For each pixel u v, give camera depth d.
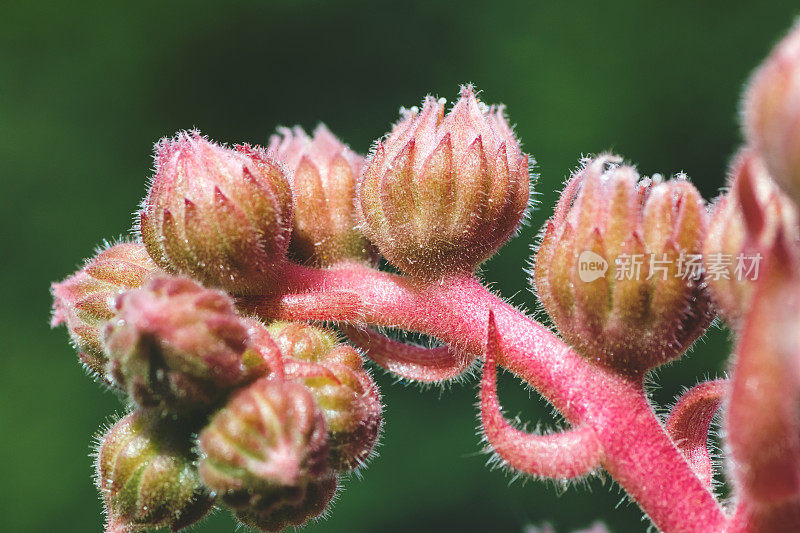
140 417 0.11
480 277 0.12
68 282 0.12
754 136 0.10
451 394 0.29
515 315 0.12
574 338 0.11
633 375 0.11
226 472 0.11
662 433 0.11
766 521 0.11
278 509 0.11
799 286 0.10
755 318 0.10
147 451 0.11
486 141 0.12
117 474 0.11
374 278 0.12
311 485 0.11
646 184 0.11
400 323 0.12
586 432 0.11
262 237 0.11
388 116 0.32
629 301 0.11
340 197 0.12
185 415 0.11
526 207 0.12
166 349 0.11
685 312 0.11
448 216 0.11
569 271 0.11
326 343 0.11
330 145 0.12
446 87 0.32
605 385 0.11
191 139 0.11
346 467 0.11
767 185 0.10
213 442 0.11
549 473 0.11
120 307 0.11
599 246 0.11
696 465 0.11
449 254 0.12
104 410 0.31
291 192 0.12
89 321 0.11
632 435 0.11
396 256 0.12
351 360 0.11
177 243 0.11
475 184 0.11
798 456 0.10
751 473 0.10
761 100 0.10
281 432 0.11
